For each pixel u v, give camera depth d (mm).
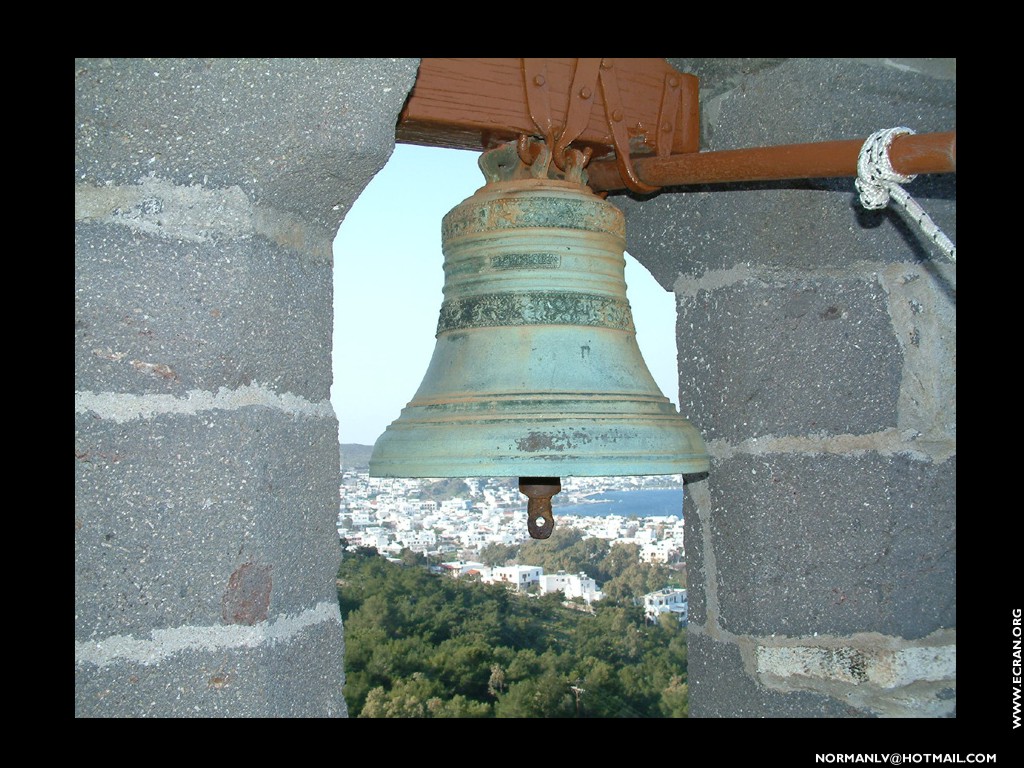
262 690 1580
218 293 1583
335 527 1754
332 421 1754
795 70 2082
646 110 2041
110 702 1528
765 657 2145
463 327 1825
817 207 2117
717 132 2172
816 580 2131
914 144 1611
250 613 1584
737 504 2152
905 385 2172
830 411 2135
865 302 2158
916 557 2154
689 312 2244
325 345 1752
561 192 1821
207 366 1572
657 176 1948
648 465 1701
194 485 1561
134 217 1561
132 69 1532
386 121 1675
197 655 1559
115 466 1533
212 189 1601
